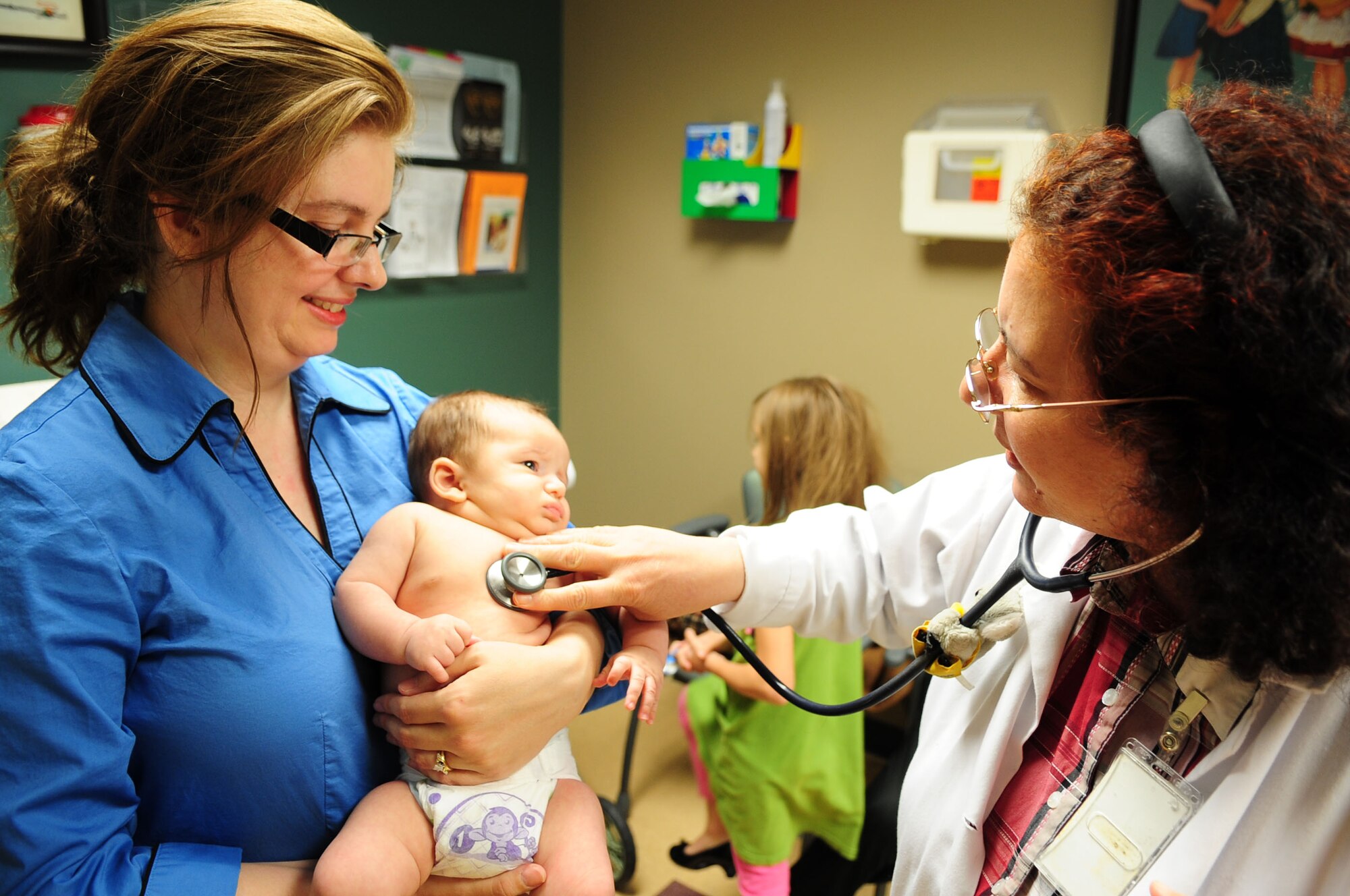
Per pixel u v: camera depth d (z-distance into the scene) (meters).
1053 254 0.68
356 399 1.07
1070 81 2.27
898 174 2.55
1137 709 0.82
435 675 0.88
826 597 1.09
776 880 2.02
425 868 0.91
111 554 0.75
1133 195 0.65
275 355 0.87
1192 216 0.60
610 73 3.02
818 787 1.96
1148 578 0.81
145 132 0.77
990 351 0.80
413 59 2.48
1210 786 0.76
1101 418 0.67
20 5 1.84
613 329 3.20
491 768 0.90
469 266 2.82
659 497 3.22
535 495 1.09
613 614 1.12
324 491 0.97
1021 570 0.85
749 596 1.07
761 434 2.18
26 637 0.70
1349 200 0.59
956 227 2.38
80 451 0.77
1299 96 0.70
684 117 2.89
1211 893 0.73
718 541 1.10
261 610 0.83
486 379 3.05
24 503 0.72
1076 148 0.74
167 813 0.79
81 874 0.71
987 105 2.36
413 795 0.91
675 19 2.85
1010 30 2.33
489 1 2.79
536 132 3.06
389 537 1.00
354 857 0.83
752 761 1.99
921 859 0.97
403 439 1.13
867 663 2.47
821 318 2.75
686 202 2.82
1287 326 0.57
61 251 0.83
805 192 2.71
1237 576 0.61
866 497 1.12
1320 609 0.59
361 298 2.58
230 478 0.87
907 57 2.48
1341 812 0.70
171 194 0.78
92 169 0.81
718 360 2.98
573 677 0.95
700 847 2.32
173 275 0.83
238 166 0.76
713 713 2.16
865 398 2.42
